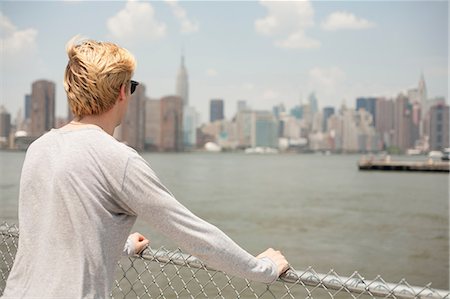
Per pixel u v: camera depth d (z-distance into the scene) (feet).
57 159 4.40
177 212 4.33
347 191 178.70
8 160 298.35
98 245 4.23
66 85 4.66
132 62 4.75
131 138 447.83
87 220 4.21
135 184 4.30
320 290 23.59
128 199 4.32
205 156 602.85
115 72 4.59
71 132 4.54
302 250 69.21
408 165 270.26
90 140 4.42
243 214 112.37
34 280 4.26
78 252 4.18
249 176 268.41
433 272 53.16
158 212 4.32
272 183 219.41
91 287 4.18
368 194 167.22
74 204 4.23
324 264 58.95
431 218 111.24
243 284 23.98
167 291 20.75
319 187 197.47
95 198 4.26
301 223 99.71
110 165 4.32
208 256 4.39
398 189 185.16
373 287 5.17
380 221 105.09
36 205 4.42
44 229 4.31
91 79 4.51
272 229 90.79
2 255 8.43
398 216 114.62
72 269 4.17
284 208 126.93
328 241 77.20
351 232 88.17
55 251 4.24
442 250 67.77
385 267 56.85
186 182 218.38
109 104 4.64
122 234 4.44
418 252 66.54
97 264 4.22
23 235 4.42
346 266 57.62
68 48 4.72
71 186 4.25
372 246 72.49
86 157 4.34
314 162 482.69
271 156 610.24
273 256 5.33
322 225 96.94
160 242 52.24
